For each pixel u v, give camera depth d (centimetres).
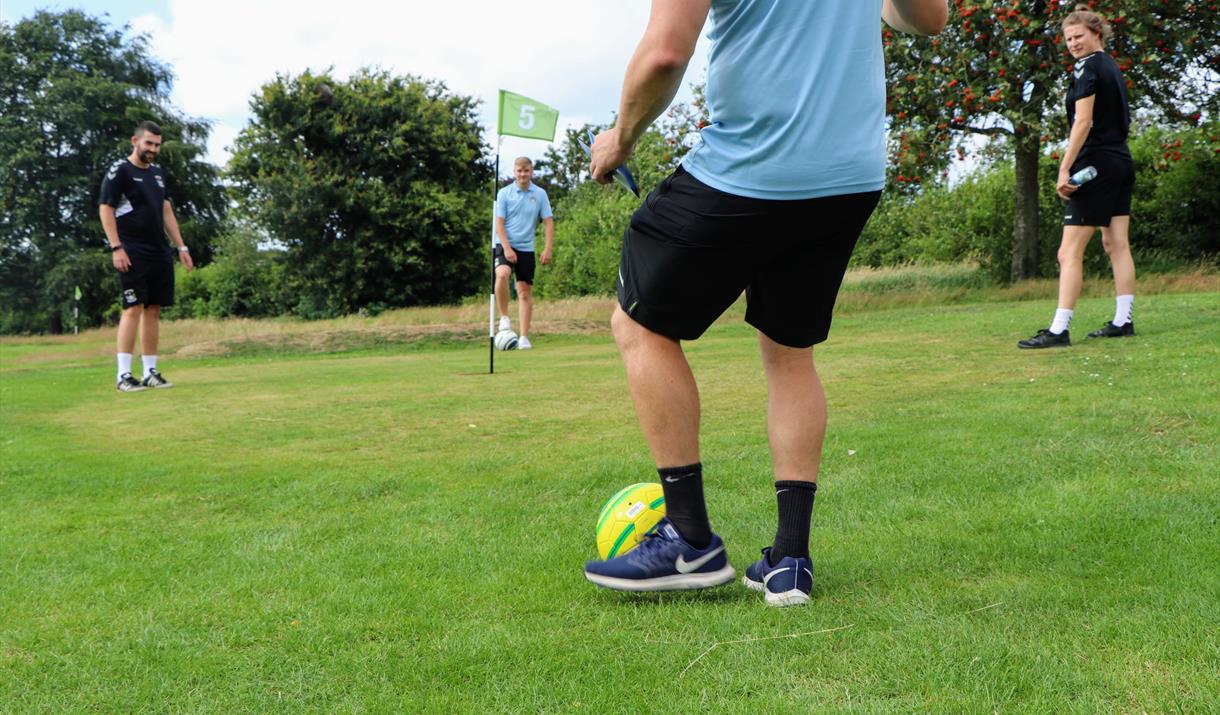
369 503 316
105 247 3941
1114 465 294
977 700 145
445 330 1336
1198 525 230
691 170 196
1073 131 583
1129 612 178
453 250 3406
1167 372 461
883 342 748
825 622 185
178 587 231
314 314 3300
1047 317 841
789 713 145
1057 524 238
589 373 708
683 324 204
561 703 156
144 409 596
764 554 212
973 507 262
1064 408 390
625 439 407
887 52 1521
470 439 429
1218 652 157
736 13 189
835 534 246
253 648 189
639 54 180
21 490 349
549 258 1064
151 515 310
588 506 298
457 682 167
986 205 1825
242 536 279
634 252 204
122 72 4031
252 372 896
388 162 3325
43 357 1572
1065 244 605
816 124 186
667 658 172
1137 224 1803
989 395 442
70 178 3797
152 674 178
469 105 3525
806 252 200
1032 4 1402
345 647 188
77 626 206
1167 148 1577
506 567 237
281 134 3225
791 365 211
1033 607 185
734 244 193
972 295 1537
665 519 209
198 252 3997
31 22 3944
